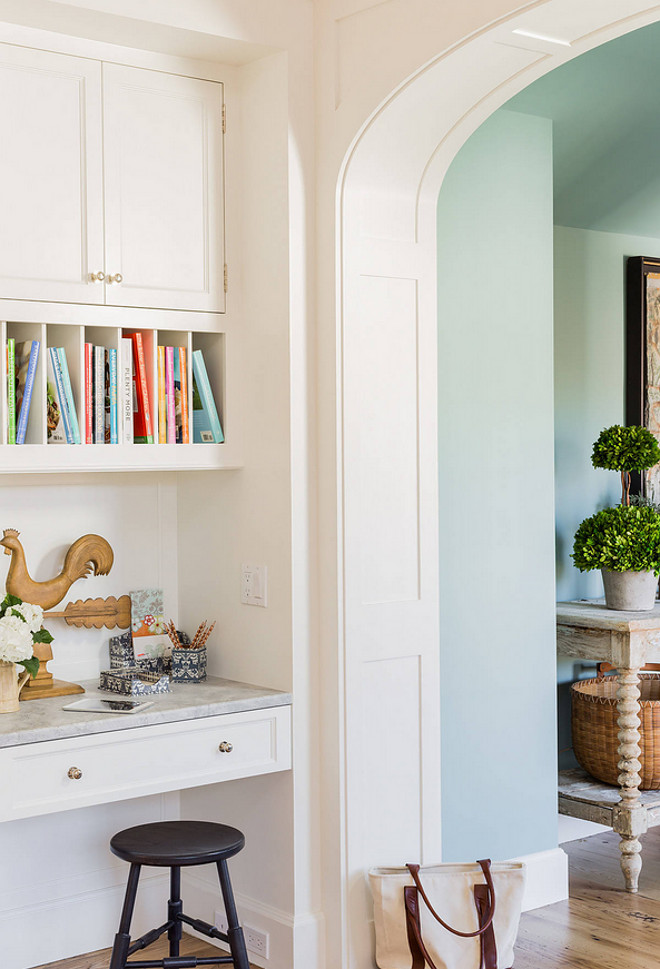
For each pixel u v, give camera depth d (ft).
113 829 10.62
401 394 10.13
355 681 9.74
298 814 9.73
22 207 8.87
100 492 10.62
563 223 14.39
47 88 8.99
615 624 12.02
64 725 8.43
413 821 10.18
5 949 9.89
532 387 11.79
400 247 10.09
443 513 11.03
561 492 14.43
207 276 9.95
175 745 9.04
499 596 11.49
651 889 12.03
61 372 9.20
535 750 11.78
